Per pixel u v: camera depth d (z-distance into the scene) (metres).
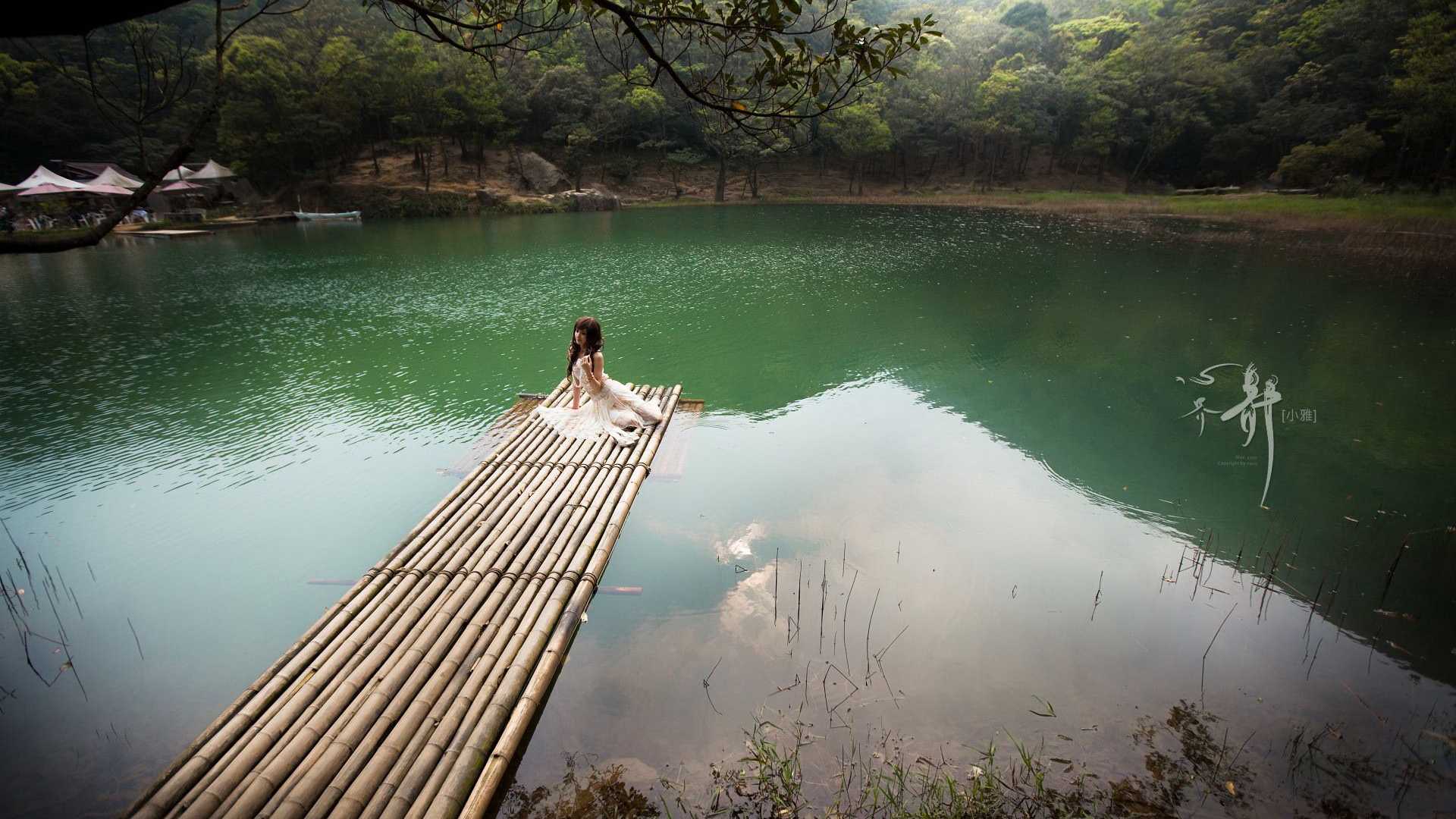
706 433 7.80
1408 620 4.67
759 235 26.56
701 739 3.63
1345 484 6.70
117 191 30.12
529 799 3.27
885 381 9.71
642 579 5.02
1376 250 20.14
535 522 5.43
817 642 4.40
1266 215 29.06
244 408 8.57
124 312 13.93
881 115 48.03
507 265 19.48
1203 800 3.25
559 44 50.00
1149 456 7.36
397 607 4.36
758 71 3.13
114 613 4.77
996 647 4.37
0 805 3.32
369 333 12.12
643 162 51.38
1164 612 4.77
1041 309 13.91
